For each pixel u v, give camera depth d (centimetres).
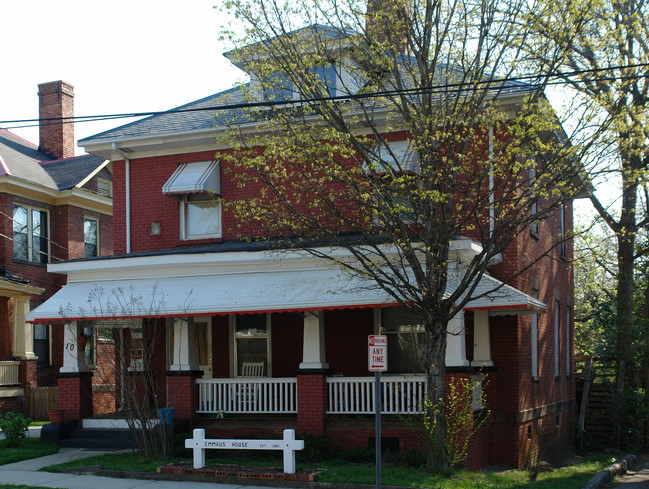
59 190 2839
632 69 1344
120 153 2098
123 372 1548
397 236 1412
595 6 1326
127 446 1630
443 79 1559
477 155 1594
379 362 1114
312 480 1248
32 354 2581
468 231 1662
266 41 1442
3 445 1652
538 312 1602
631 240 2294
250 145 1877
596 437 2412
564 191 1299
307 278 1584
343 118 1494
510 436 1628
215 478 1300
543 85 1304
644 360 2339
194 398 1639
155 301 1599
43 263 2795
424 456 1393
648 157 1830
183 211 2045
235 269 1672
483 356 1612
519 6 1360
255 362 1881
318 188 1505
